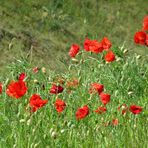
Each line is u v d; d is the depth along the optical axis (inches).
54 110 383.2
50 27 957.2
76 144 331.6
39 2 1029.2
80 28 1021.8
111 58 429.7
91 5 1113.4
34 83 426.9
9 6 968.3
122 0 1171.9
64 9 1063.6
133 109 347.3
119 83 447.8
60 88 391.2
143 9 1173.7
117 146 328.5
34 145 318.3
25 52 823.1
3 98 400.5
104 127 350.9
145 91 454.6
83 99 417.4
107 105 404.8
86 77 465.7
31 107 359.3
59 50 887.7
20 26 911.7
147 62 509.4
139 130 348.5
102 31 1050.1
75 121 372.2
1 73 692.1
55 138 330.6
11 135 337.1
